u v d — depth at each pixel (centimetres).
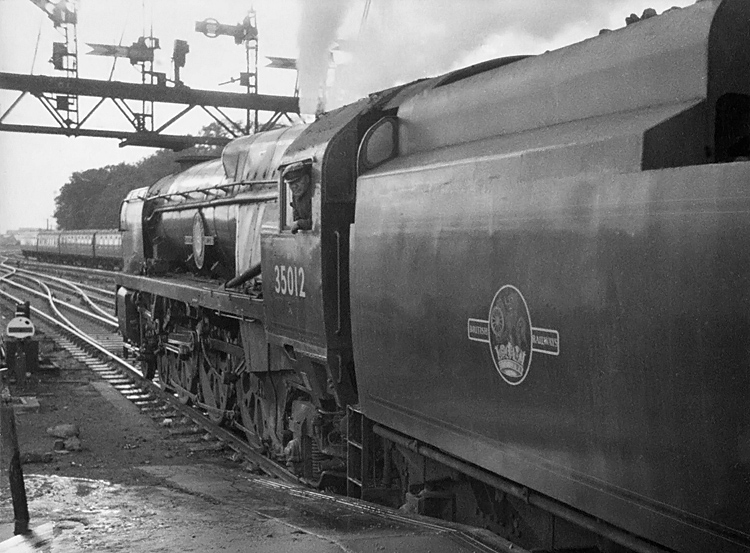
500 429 436
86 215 7250
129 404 1279
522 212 410
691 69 351
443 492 570
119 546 480
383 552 434
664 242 322
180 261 1405
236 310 908
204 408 1146
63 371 1582
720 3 348
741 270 290
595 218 359
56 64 1947
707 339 304
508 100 471
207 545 468
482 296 445
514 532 497
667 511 330
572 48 437
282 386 853
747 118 351
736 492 297
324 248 645
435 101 550
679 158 345
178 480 782
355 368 604
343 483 765
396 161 571
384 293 552
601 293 356
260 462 891
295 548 450
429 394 506
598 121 392
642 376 335
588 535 428
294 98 2019
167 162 6606
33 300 3222
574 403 377
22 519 550
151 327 1434
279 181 737
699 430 310
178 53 1980
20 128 1891
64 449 985
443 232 481
